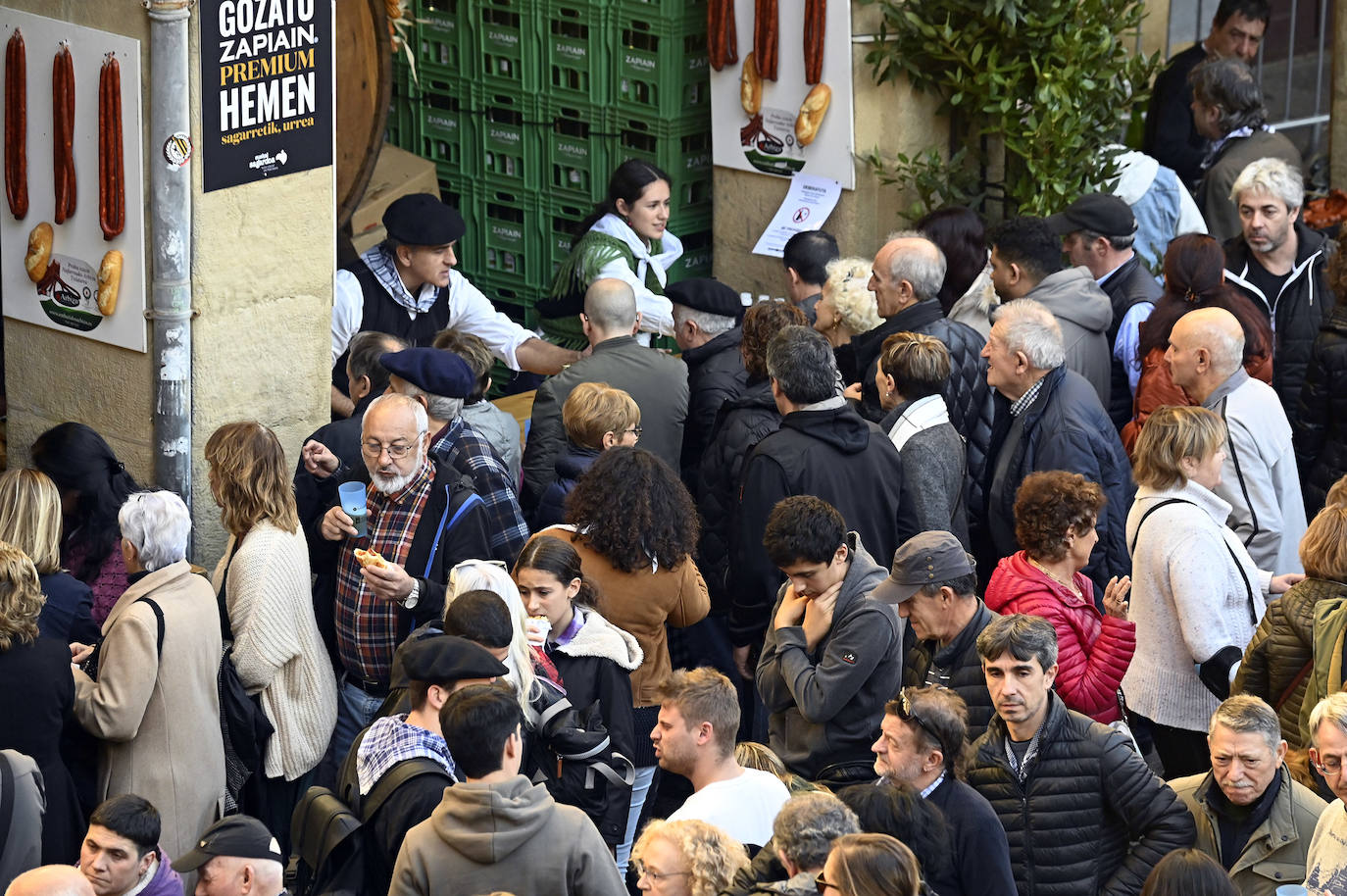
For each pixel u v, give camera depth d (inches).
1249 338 542.9
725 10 697.0
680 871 295.9
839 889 266.2
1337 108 861.8
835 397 476.7
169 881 349.1
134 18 472.4
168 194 481.1
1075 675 407.8
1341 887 331.0
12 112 505.4
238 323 506.9
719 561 518.0
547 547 420.8
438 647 348.5
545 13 729.6
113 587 460.8
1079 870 355.9
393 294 592.7
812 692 396.8
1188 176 774.5
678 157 723.4
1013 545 507.2
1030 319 502.0
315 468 474.9
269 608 424.8
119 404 506.9
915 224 652.7
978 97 685.9
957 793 334.3
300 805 346.0
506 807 312.0
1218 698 438.0
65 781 395.2
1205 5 866.8
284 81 501.4
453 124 770.2
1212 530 436.1
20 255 516.7
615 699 418.3
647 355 545.3
